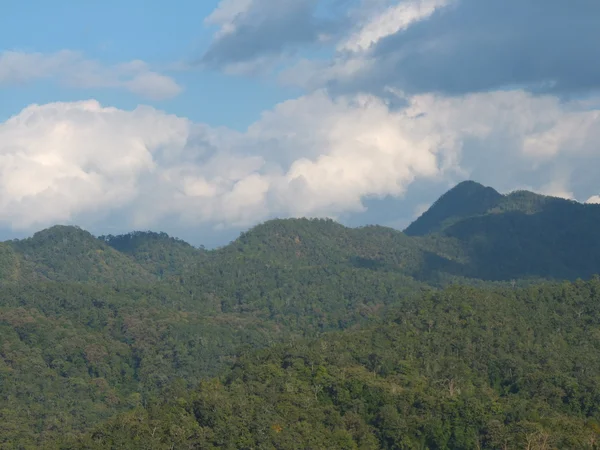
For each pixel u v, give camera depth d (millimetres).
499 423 129625
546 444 123500
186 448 123688
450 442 132000
